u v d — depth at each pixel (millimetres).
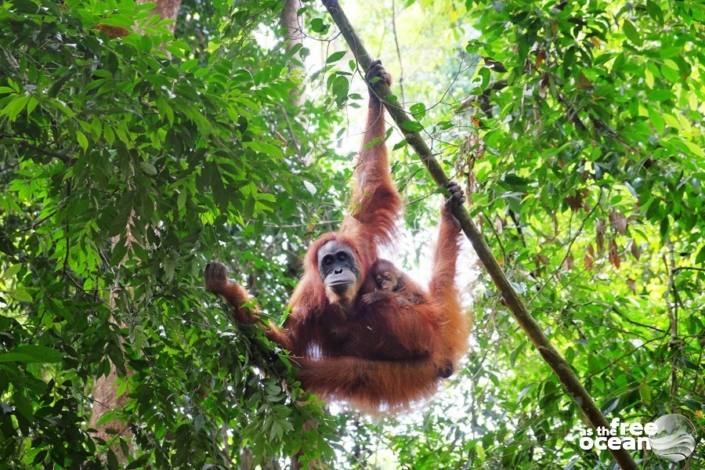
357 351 5484
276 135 6801
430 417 6402
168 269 4027
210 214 4660
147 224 4004
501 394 7320
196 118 3752
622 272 7469
